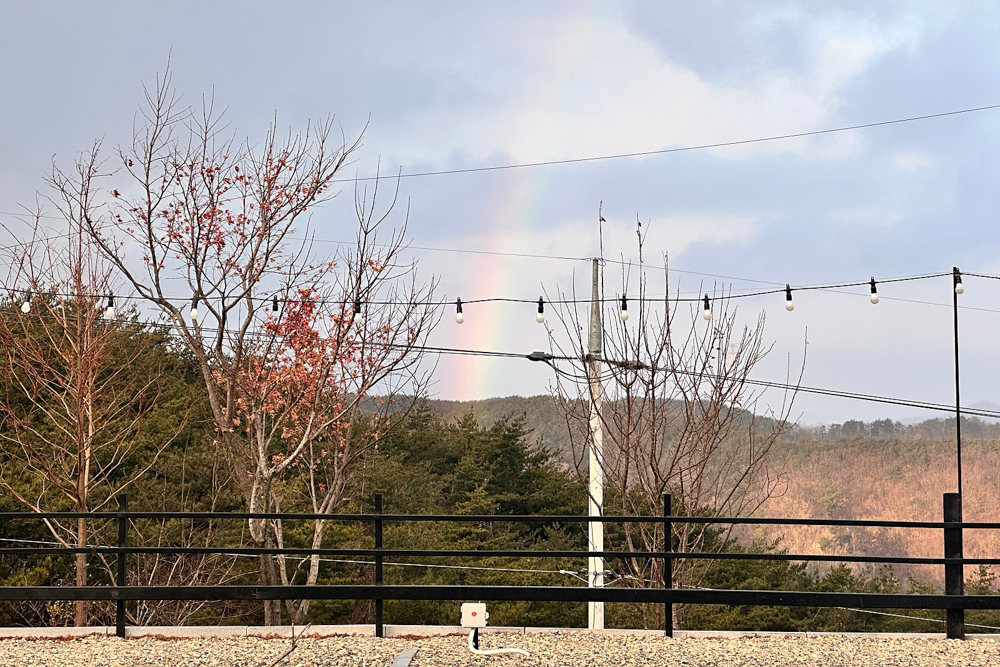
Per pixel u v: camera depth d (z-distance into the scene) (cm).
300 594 805
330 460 1939
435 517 795
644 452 1373
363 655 734
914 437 5344
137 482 1992
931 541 4784
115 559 1833
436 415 3944
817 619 2633
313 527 2088
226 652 748
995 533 4853
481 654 737
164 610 1964
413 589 802
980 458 5169
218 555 1900
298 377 1320
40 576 1764
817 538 4812
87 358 1579
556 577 2388
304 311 1330
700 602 786
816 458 5156
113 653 746
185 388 2344
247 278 1241
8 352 1653
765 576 2581
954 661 722
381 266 1348
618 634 818
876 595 782
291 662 713
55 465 1744
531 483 3647
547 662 714
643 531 1346
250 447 1342
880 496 4991
